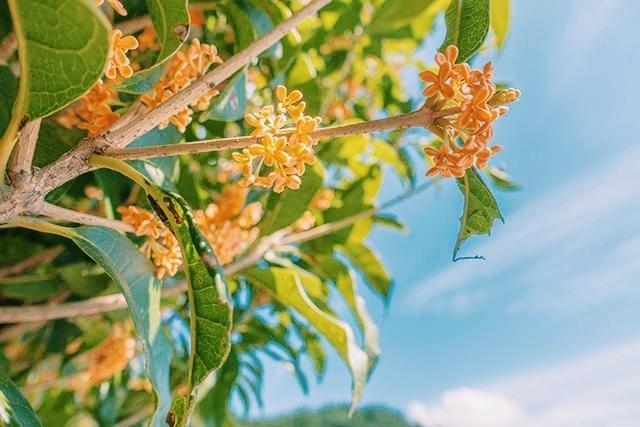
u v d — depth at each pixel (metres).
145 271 0.17
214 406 0.36
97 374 0.31
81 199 0.26
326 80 0.39
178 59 0.16
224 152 0.30
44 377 0.37
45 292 0.28
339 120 0.37
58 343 0.33
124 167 0.13
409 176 0.38
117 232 0.17
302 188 0.28
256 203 0.23
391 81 0.43
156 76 0.16
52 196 0.18
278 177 0.13
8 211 0.12
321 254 0.34
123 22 0.23
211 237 0.21
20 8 0.10
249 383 0.41
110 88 0.15
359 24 0.38
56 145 0.19
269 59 0.28
